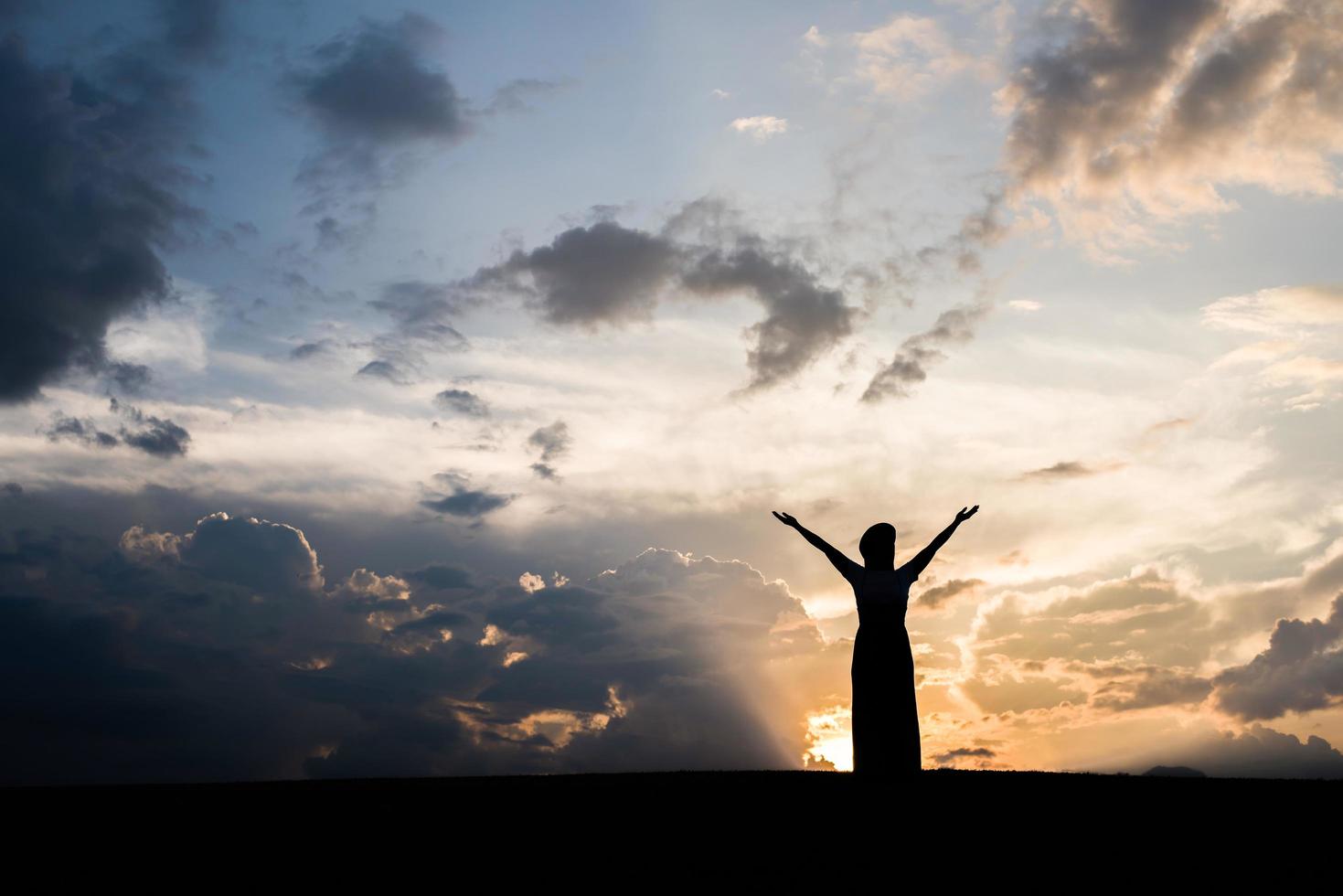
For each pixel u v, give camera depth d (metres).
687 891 12.09
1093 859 12.86
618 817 15.52
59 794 18.02
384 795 17.61
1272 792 15.98
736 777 18.17
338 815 16.19
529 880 12.66
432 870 13.21
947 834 13.97
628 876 12.74
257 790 18.28
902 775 16.38
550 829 15.03
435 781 18.86
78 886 12.84
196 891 12.58
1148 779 17.19
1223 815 14.70
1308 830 13.86
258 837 14.88
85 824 15.69
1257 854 12.93
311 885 12.72
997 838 13.72
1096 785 16.61
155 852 14.23
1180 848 13.24
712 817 15.27
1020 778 17.12
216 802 17.28
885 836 14.00
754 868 12.88
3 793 18.30
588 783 18.17
